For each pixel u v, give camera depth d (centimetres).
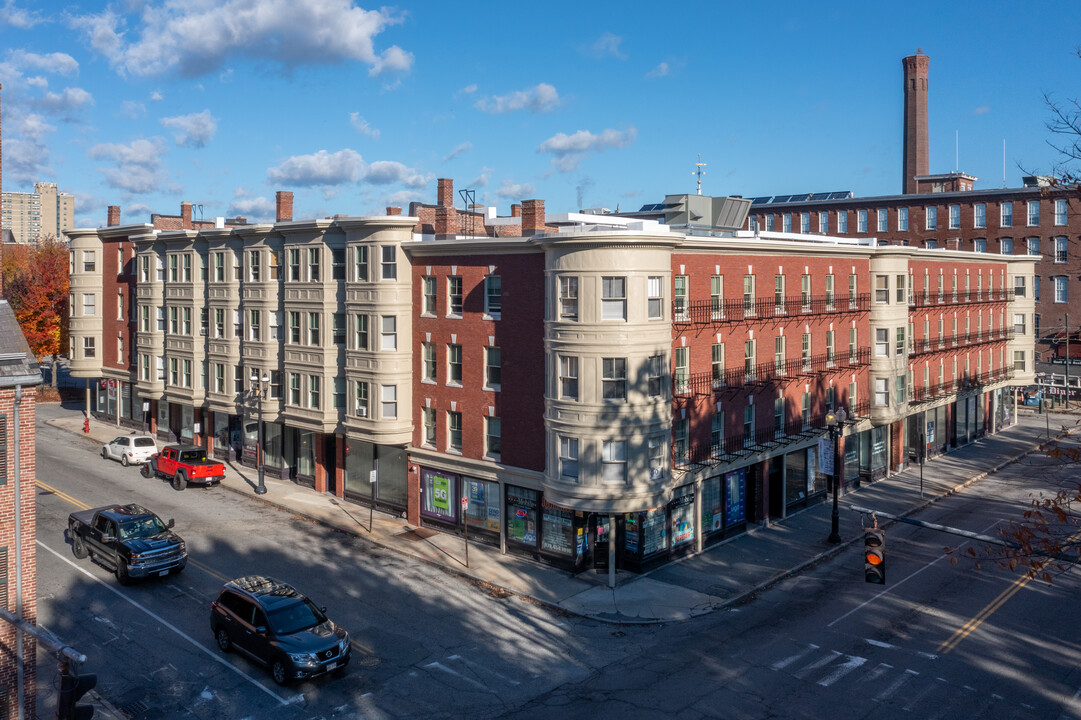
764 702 2203
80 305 5841
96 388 6322
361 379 3938
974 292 6053
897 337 4791
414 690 2284
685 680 2345
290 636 2327
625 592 3070
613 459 3109
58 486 4319
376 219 3803
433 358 3816
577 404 3108
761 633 2697
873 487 4738
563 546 3309
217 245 4828
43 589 2952
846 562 3462
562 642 2631
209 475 4391
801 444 4194
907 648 2564
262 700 2219
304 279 4250
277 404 4509
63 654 1244
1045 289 8212
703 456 3519
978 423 6278
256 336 4606
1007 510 4225
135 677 2334
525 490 3434
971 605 2941
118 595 2922
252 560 3319
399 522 3912
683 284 3466
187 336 5078
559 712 2155
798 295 4159
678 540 3475
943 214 8925
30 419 1998
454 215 4150
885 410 4719
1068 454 1680
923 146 10669
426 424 3850
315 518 3912
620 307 3083
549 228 4294
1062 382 7719
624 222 4003
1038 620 2800
